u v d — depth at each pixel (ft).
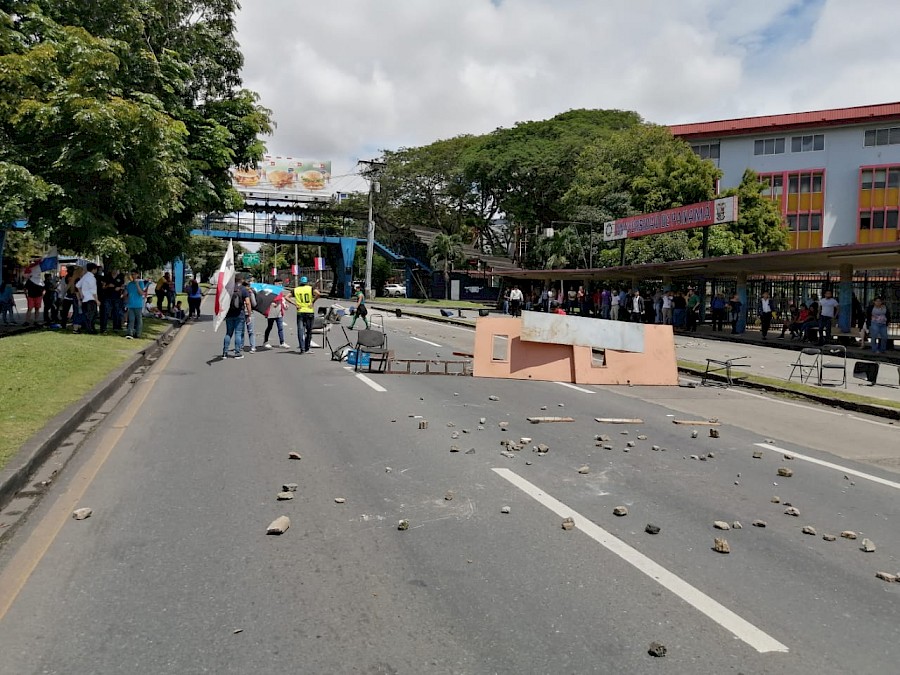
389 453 23.53
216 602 12.57
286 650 11.00
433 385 40.09
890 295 84.84
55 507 17.49
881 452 26.96
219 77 86.89
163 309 97.30
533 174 179.11
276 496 18.63
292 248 324.60
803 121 167.53
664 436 28.30
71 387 32.01
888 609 12.93
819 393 40.75
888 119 162.50
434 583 13.52
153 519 16.76
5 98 52.90
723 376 48.21
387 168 207.82
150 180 58.49
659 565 14.70
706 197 137.49
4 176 51.13
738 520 17.83
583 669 10.58
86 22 63.26
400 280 273.13
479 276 202.39
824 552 15.76
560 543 15.79
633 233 111.04
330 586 13.30
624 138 152.46
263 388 36.99
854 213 167.12
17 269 150.10
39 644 11.09
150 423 27.73
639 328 45.73
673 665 10.76
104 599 12.64
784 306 96.94
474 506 18.22
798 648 11.40
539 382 43.52
